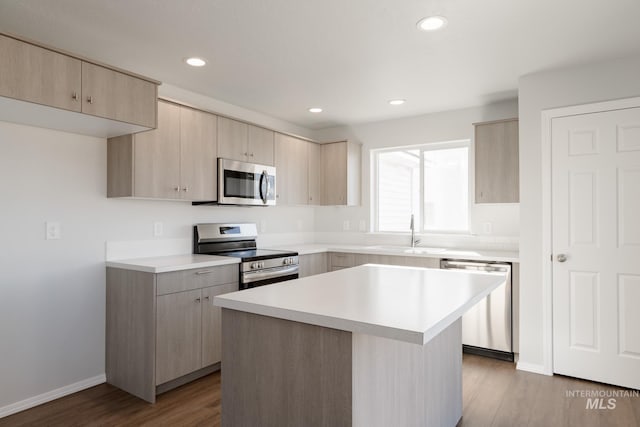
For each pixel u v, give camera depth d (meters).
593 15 2.22
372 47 2.64
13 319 2.55
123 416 2.48
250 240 4.18
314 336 1.46
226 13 2.19
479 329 3.49
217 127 3.46
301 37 2.49
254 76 3.18
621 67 2.85
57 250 2.75
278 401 1.55
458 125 4.21
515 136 3.56
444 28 2.37
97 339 2.96
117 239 3.08
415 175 4.66
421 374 1.94
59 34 2.43
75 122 2.50
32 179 2.63
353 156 4.71
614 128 2.87
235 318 1.69
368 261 4.10
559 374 3.09
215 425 2.37
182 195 3.15
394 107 4.10
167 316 2.75
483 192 3.70
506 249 3.95
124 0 2.05
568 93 3.03
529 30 2.40
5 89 1.99
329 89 3.52
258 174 3.84
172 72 3.09
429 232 4.53
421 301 1.62
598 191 2.93
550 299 3.11
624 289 2.86
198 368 2.96
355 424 1.39
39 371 2.66
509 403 2.65
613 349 2.89
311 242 5.18
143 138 2.89
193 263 2.93
